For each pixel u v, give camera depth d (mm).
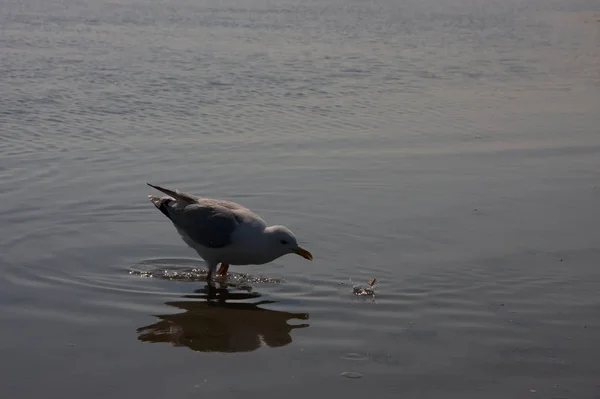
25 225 9227
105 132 13336
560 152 12875
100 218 9594
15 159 11711
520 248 8766
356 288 7703
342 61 20141
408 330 6793
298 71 18719
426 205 10234
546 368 6105
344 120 14664
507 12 31594
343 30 25219
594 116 15422
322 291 7723
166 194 9430
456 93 17234
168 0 30312
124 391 5691
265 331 6809
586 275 8023
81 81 16875
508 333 6715
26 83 16500
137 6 28641
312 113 15078
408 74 19016
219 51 20734
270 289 7809
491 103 16391
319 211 9961
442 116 15188
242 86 17000
